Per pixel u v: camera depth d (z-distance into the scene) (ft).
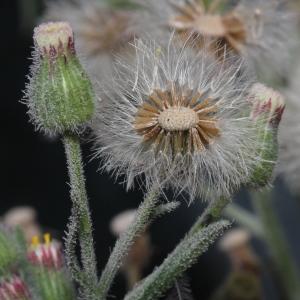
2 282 0.41
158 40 0.42
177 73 0.40
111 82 0.40
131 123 0.39
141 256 0.50
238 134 0.39
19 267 0.42
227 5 0.50
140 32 0.48
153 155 0.39
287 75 0.54
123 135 0.39
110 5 0.52
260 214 0.57
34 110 0.39
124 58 0.41
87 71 0.39
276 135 0.40
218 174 0.39
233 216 0.58
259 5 0.49
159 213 0.39
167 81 0.39
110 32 0.51
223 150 0.39
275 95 0.40
